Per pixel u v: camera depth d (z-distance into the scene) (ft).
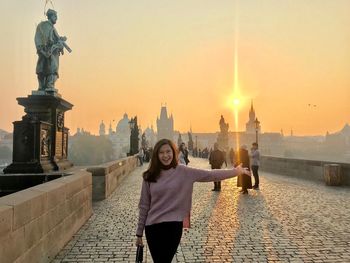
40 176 43.75
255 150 58.54
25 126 53.11
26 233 17.06
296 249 23.21
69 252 22.53
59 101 59.88
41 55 61.93
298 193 51.62
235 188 58.59
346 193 51.42
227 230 28.50
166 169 13.37
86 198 32.42
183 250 23.08
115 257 21.48
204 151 210.18
